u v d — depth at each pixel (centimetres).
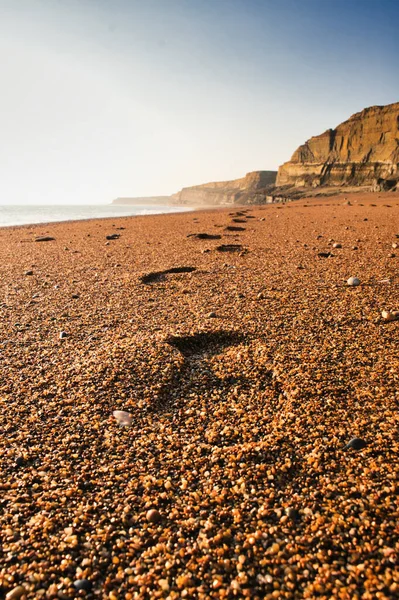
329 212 2922
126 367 490
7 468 332
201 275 962
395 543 256
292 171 14862
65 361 519
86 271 1056
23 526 277
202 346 572
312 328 605
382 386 441
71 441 367
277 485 313
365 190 9338
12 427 385
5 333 623
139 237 1775
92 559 254
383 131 12231
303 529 271
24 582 238
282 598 227
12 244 1675
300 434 370
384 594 224
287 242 1428
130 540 267
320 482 312
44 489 311
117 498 303
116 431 382
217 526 277
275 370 483
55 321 673
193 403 429
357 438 354
